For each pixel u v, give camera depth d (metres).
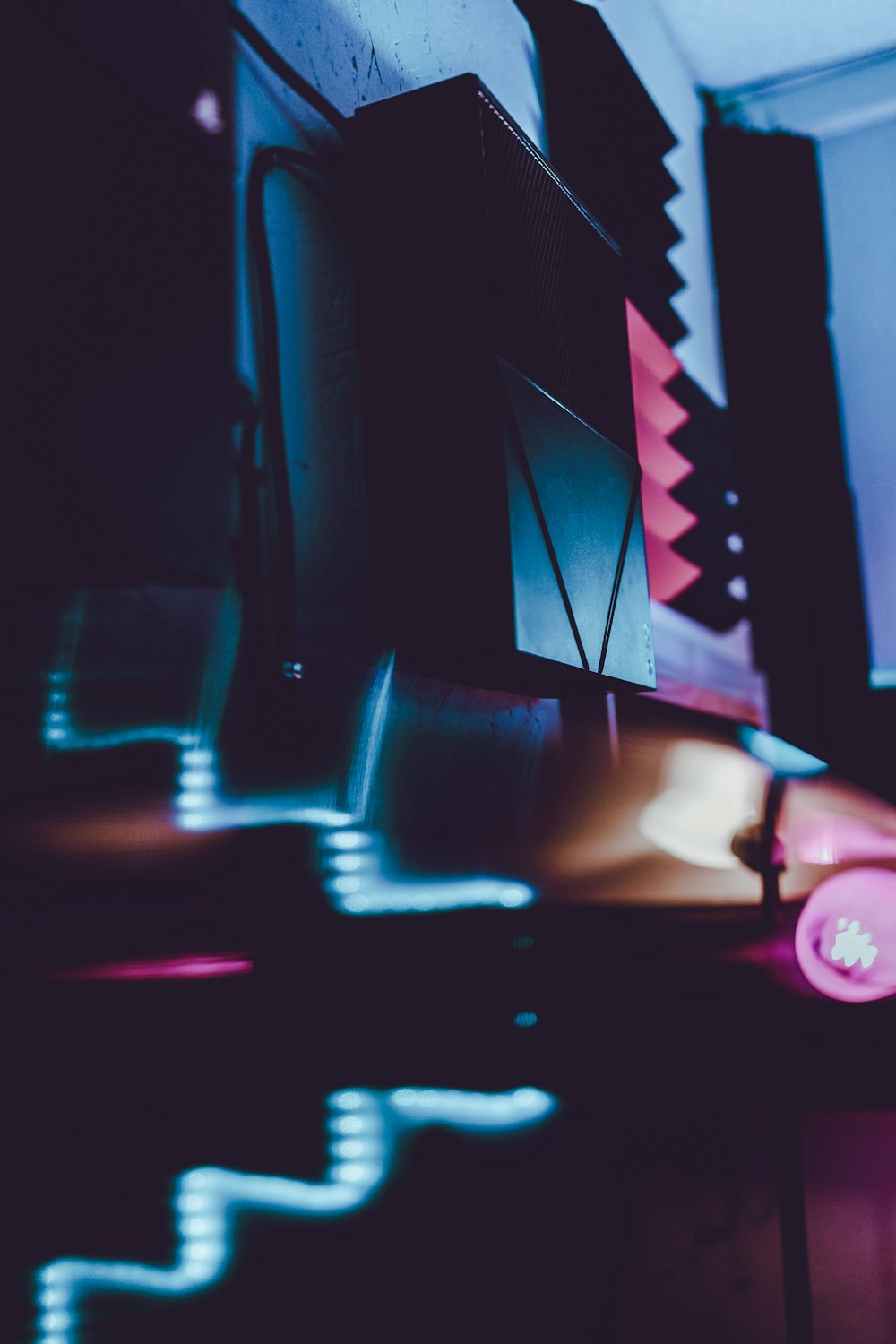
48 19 0.55
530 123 1.32
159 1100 0.57
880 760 1.90
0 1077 0.51
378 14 0.97
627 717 1.40
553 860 1.16
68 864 0.58
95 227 0.56
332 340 0.86
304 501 0.81
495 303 0.81
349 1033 0.73
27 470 0.52
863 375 2.00
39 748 0.57
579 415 0.95
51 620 0.58
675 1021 0.94
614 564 0.98
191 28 0.70
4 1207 0.49
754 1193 0.86
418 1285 0.63
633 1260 0.74
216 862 0.68
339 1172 0.65
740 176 2.04
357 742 0.84
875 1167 0.91
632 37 1.68
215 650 0.70
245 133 0.76
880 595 1.96
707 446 1.94
